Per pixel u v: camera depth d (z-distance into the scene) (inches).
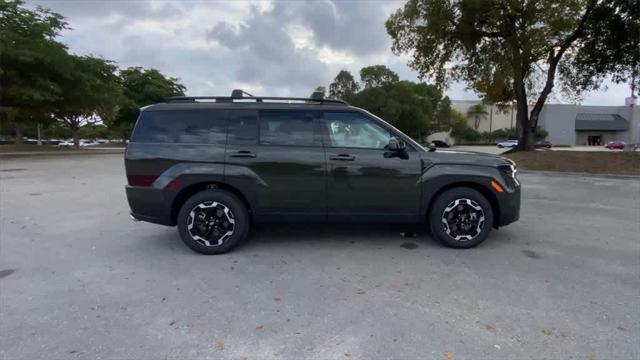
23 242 205.8
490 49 761.6
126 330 115.3
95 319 122.0
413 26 809.5
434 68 857.5
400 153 186.1
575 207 302.8
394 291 141.6
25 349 105.1
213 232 184.4
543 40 678.5
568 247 194.4
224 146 184.5
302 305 131.0
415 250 187.9
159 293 141.3
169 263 173.0
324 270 162.9
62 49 921.5
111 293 141.4
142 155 183.8
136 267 168.1
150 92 1649.9
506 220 190.5
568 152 737.0
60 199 330.3
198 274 159.6
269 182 183.8
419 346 105.9
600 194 372.8
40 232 225.8
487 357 100.6
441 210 187.2
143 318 122.6
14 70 847.7
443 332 113.0
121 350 104.8
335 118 188.7
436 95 2706.7
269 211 185.9
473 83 848.3
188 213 182.7
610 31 705.0
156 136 186.1
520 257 178.4
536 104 826.8
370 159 185.0
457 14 747.4
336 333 113.0
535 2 655.1
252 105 189.3
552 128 2810.0
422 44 816.3
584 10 706.8
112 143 2468.0
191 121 187.6
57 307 130.3
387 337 110.6
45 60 852.0
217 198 183.2
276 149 184.2
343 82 2333.9
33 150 1077.1
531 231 225.3
